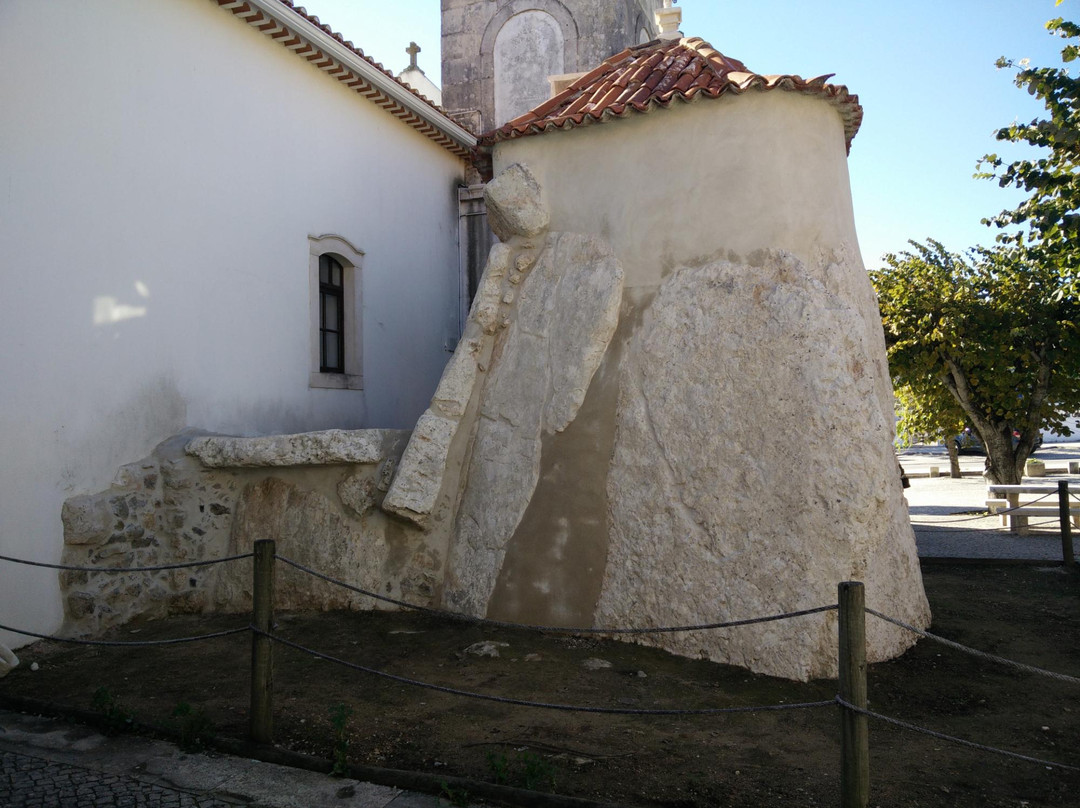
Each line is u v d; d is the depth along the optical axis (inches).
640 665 204.8
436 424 254.4
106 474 253.1
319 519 267.7
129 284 263.3
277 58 341.4
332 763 151.9
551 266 256.1
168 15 283.4
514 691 189.0
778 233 224.2
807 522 197.9
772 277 219.9
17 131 227.0
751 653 199.3
